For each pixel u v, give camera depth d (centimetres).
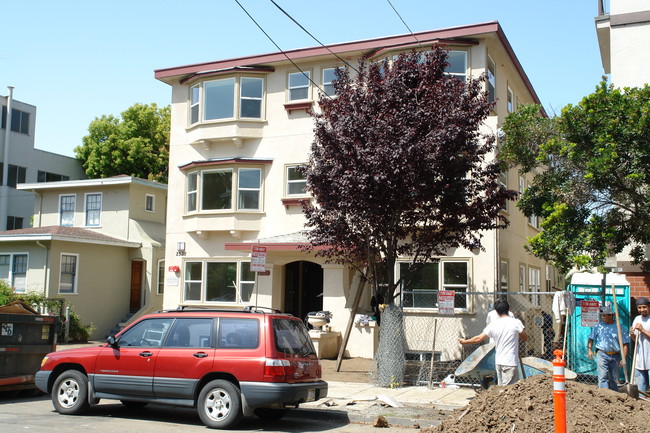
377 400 1172
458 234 1395
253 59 2181
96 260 2603
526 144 1478
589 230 1261
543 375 862
